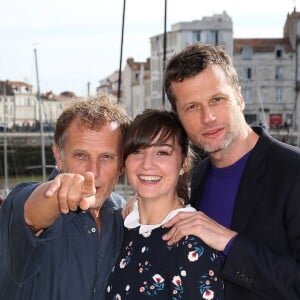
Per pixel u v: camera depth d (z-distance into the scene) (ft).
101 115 8.46
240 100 9.50
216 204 9.72
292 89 185.68
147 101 200.64
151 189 8.71
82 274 8.21
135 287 8.23
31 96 216.33
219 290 7.92
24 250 6.98
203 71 8.98
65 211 5.98
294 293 8.13
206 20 184.55
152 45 190.90
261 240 8.67
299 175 8.61
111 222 8.79
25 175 127.85
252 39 189.88
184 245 8.07
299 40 186.50
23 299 7.84
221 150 9.25
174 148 8.89
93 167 8.39
